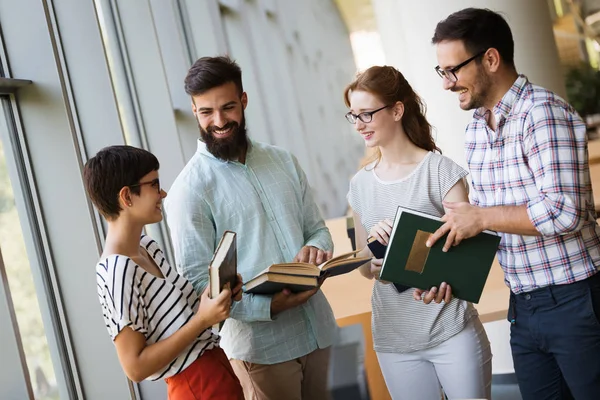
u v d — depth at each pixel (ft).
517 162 7.19
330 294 13.05
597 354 7.11
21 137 8.78
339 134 43.09
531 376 7.65
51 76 8.80
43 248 8.89
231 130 7.99
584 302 7.09
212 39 23.99
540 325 7.35
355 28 43.91
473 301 7.43
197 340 6.75
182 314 6.59
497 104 7.26
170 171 15.42
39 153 8.84
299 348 8.23
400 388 8.37
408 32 19.30
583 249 7.12
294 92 42.27
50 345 8.77
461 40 7.17
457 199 8.07
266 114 37.78
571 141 6.81
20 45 8.75
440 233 7.18
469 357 8.00
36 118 8.80
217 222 8.07
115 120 10.62
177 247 7.97
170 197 8.13
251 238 8.13
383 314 8.30
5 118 8.64
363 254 8.47
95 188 6.53
